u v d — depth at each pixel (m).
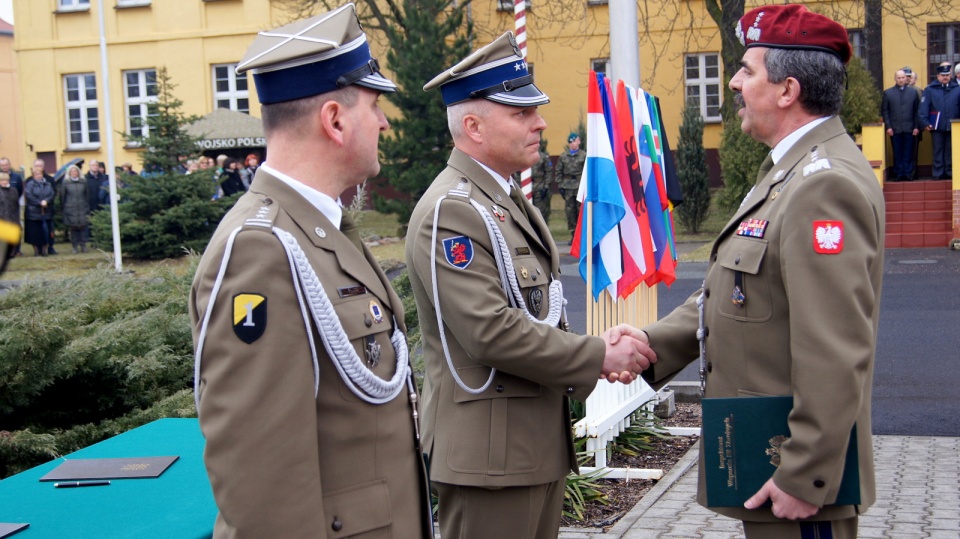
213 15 25.20
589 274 4.91
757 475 2.48
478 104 3.05
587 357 2.88
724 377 2.67
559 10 24.36
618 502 4.79
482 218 2.94
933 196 16.08
